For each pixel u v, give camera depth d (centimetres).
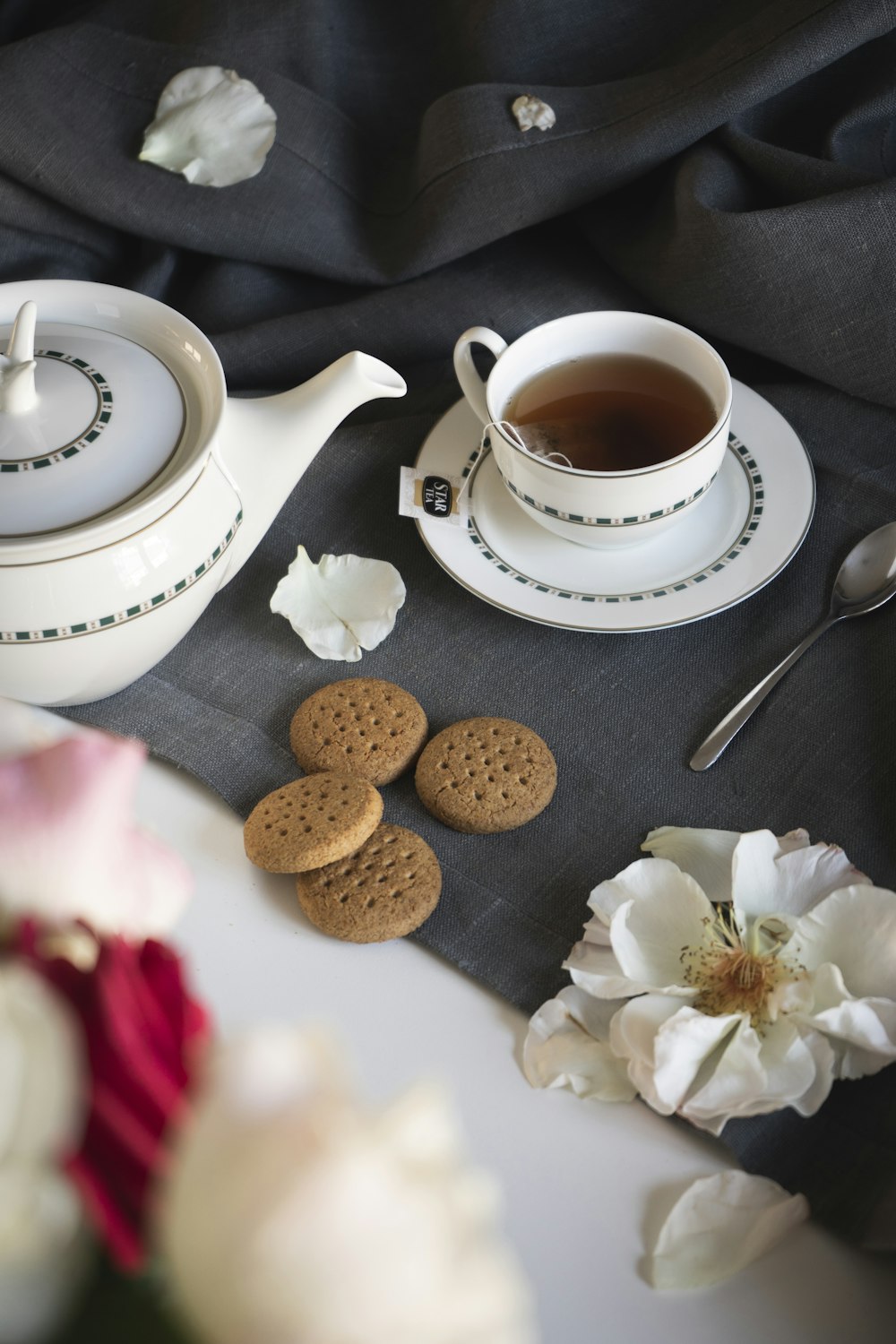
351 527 94
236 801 83
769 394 98
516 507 92
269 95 105
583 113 102
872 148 103
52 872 39
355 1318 26
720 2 107
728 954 75
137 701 87
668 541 90
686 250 98
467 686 87
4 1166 28
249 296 106
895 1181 71
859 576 88
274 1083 28
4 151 102
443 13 110
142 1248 30
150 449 78
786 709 85
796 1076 71
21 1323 30
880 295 94
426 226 102
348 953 78
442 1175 28
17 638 78
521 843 82
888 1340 69
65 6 116
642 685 87
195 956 78
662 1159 73
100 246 107
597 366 93
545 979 77
